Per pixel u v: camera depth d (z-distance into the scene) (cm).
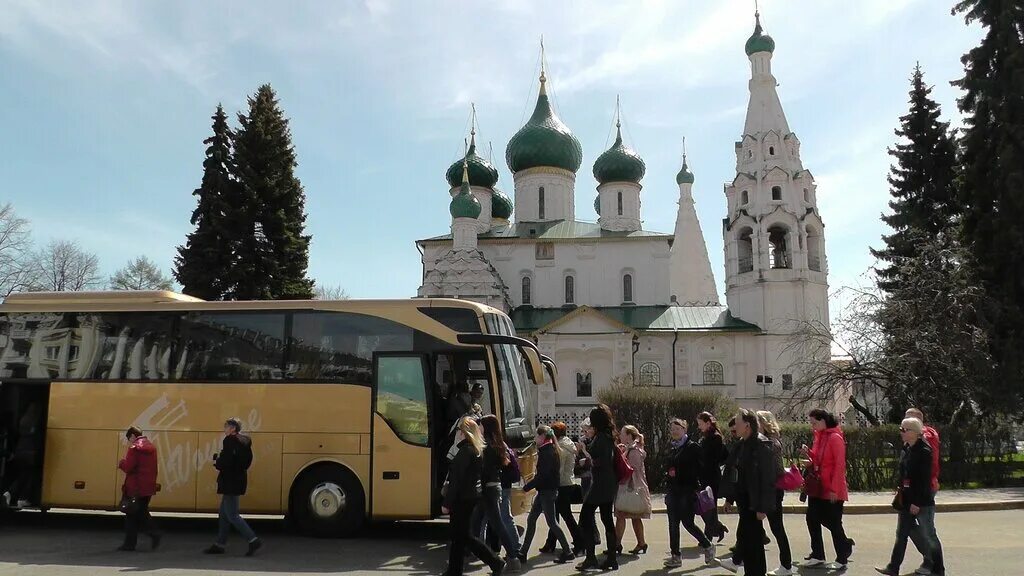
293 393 1384
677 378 5122
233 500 1202
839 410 4216
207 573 1073
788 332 5041
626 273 5519
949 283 2884
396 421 1352
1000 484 2342
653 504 1983
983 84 2895
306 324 1411
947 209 3788
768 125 5338
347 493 1348
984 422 2628
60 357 1466
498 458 1035
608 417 1145
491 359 1362
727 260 5425
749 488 955
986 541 1383
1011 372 2689
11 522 1564
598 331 5009
